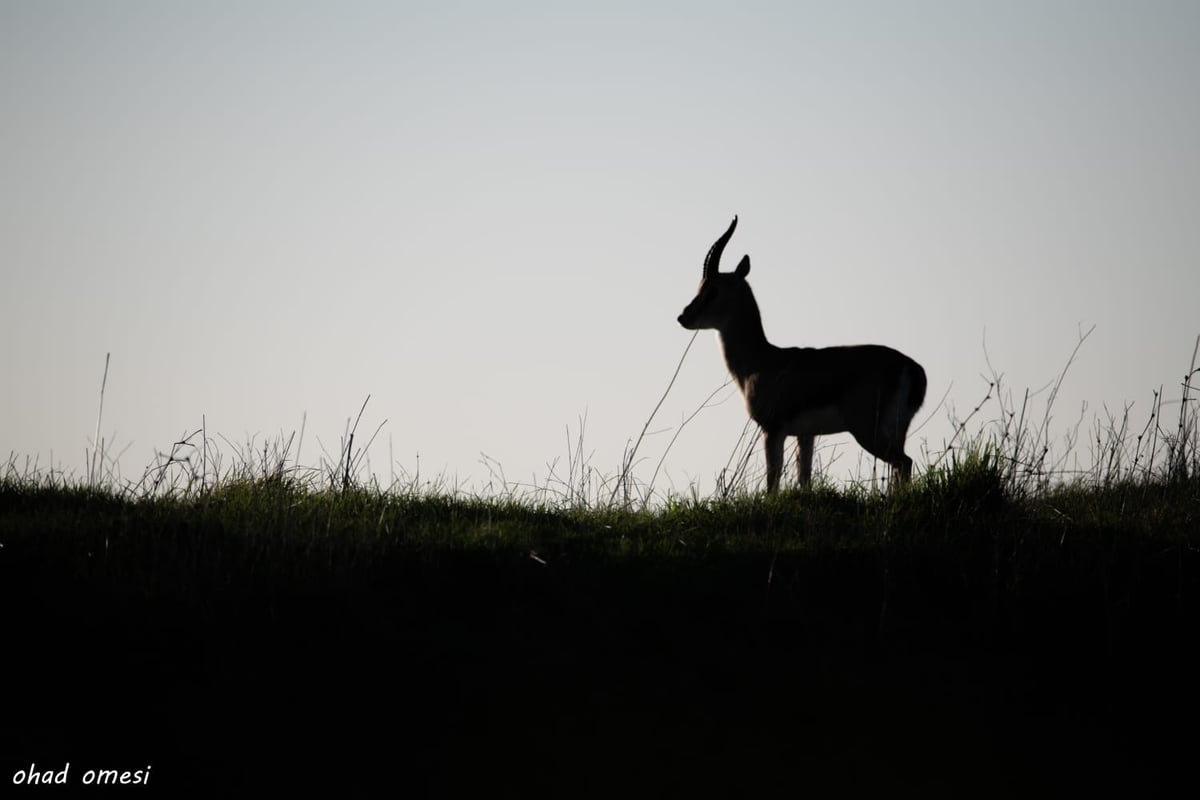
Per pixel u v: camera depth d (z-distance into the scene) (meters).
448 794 17.92
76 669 19.30
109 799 17.08
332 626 21.05
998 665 22.69
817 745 19.88
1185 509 29.55
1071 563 25.70
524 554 24.08
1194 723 21.31
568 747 19.06
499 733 19.17
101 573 21.72
